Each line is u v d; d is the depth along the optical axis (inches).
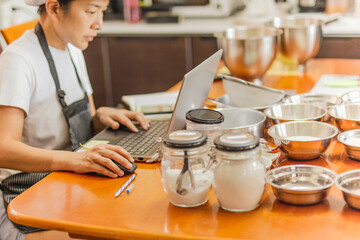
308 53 89.9
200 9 147.6
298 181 45.3
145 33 144.0
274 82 85.6
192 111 51.9
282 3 141.8
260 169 41.5
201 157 43.2
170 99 76.9
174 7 149.6
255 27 91.3
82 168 52.2
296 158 51.9
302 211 41.2
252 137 42.5
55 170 54.1
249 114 59.2
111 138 63.5
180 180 42.4
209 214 41.8
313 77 87.5
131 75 150.3
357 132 53.4
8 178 64.4
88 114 72.7
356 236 36.9
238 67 83.7
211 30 137.3
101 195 47.0
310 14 137.6
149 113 72.9
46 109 66.8
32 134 66.7
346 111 59.9
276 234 37.7
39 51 66.2
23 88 62.1
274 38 82.6
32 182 64.1
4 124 59.7
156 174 51.6
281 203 42.8
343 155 53.1
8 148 56.5
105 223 41.2
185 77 53.1
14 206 45.3
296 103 61.9
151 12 152.2
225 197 41.5
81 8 62.2
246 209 41.7
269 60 83.3
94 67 151.6
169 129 55.4
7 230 60.0
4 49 70.7
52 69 67.1
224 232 38.4
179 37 141.4
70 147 69.9
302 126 55.1
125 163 51.7
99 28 65.2
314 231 37.9
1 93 60.7
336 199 42.8
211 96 79.7
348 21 128.9
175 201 43.5
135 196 46.3
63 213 43.5
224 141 41.8
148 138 62.2
